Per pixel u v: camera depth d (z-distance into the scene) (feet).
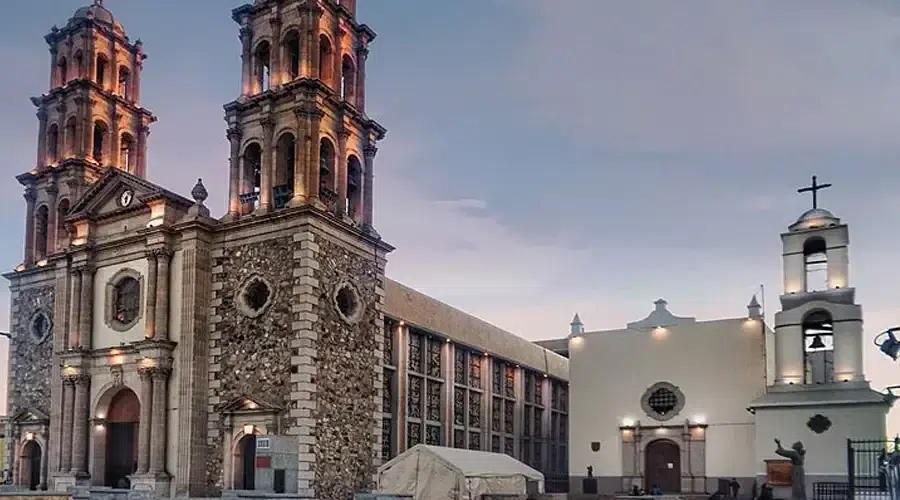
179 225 140.97
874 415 137.28
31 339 164.76
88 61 172.96
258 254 136.87
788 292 150.82
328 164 144.66
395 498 117.50
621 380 167.73
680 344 164.04
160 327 139.03
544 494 142.61
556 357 243.19
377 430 141.49
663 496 143.13
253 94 148.05
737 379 158.20
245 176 145.69
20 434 160.04
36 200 172.76
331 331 134.31
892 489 85.35
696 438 158.81
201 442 134.72
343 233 140.46
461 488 129.08
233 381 134.51
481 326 203.92
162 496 131.13
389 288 167.22
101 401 146.72
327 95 143.54
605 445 166.61
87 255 152.25
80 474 144.46
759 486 142.92
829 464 138.51
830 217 150.30
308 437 125.80
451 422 182.50
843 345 143.13
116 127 175.11
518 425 214.69
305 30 143.74
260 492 119.34
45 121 176.04
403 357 167.22
